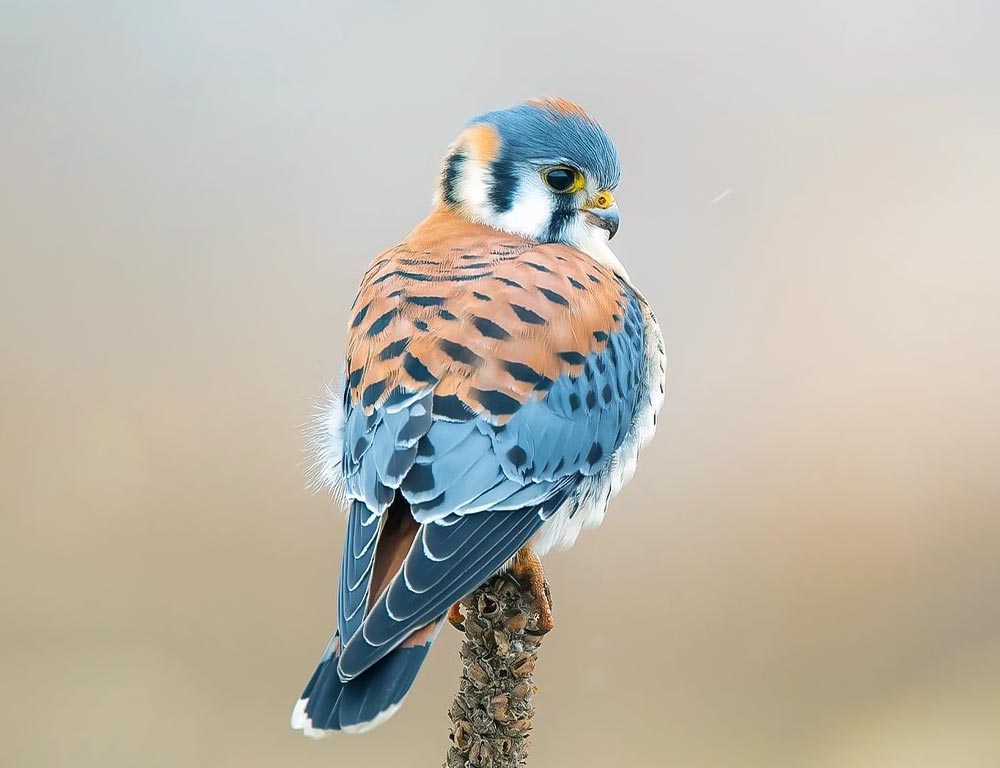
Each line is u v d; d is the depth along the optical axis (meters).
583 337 9.21
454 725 7.93
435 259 9.65
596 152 10.61
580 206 10.70
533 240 10.46
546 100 10.90
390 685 7.82
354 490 8.68
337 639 8.03
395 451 8.55
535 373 8.87
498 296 9.10
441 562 8.23
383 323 9.05
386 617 7.94
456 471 8.52
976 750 13.09
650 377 10.22
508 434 8.70
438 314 8.99
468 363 8.77
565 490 9.13
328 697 7.78
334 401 10.02
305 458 10.15
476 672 7.87
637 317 10.05
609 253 10.88
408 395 8.68
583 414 9.13
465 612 8.72
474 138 10.75
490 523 8.53
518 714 7.83
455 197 10.77
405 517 8.59
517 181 10.61
